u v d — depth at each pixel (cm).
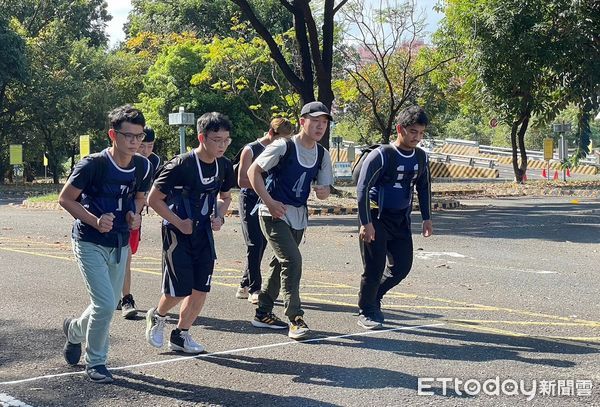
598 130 8269
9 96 4788
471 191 3212
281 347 686
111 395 554
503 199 2922
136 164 588
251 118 4216
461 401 538
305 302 887
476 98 3653
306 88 2516
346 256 1312
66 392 560
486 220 1966
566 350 672
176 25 5469
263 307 759
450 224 1861
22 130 4984
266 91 3794
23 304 873
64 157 6028
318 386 573
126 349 681
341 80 3512
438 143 6500
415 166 728
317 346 688
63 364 635
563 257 1292
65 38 5353
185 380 590
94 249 576
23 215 2233
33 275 1074
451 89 3828
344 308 853
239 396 552
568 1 2850
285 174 703
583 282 1033
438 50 3456
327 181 721
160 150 4522
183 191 636
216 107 4184
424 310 844
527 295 938
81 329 606
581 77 3002
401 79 3856
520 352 666
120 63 5200
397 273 752
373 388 568
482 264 1208
